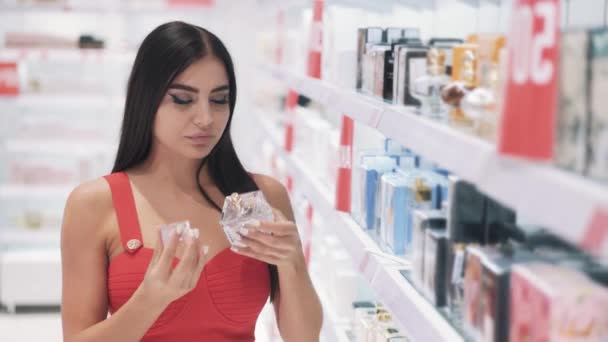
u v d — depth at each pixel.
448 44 1.85
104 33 6.46
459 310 1.42
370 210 2.22
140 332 1.72
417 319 1.46
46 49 5.80
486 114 1.33
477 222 1.41
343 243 2.23
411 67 1.81
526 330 1.03
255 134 6.46
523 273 1.05
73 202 1.90
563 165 1.02
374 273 1.85
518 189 0.95
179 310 1.87
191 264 1.65
